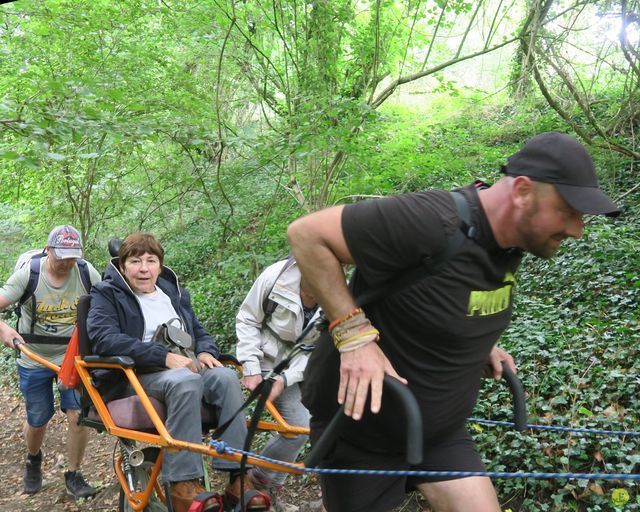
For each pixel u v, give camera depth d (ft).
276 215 26.86
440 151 26.27
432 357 7.60
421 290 7.21
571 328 18.37
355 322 7.21
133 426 11.98
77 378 12.97
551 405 15.46
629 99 24.44
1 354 31.50
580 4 22.74
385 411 7.97
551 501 13.37
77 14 23.22
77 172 29.25
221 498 11.87
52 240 16.75
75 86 17.44
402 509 14.34
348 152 21.54
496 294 7.49
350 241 7.08
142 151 27.04
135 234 13.71
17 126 15.79
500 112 39.93
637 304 19.27
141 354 12.18
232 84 27.50
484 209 7.12
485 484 8.16
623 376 15.37
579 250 22.81
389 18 23.98
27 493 18.08
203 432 13.06
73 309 17.35
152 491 12.80
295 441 13.47
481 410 15.80
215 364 13.32
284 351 13.14
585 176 6.63
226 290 28.04
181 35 25.71
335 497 8.86
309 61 23.59
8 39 23.43
